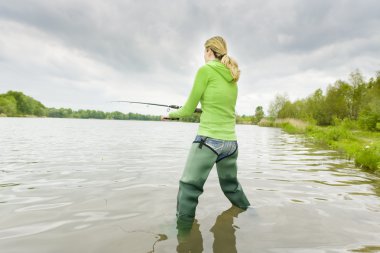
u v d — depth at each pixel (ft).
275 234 8.80
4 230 8.99
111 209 11.09
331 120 153.07
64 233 8.74
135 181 16.02
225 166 10.83
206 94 10.12
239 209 11.27
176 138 56.39
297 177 18.12
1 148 32.48
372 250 7.75
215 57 10.78
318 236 8.68
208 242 8.15
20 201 12.10
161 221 9.81
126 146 37.17
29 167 20.25
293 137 67.51
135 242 8.10
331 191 14.52
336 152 33.42
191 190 10.07
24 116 410.31
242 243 8.12
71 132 71.15
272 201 12.53
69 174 17.87
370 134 68.90
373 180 17.35
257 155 30.09
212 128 10.03
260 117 275.59
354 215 10.73
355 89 145.07
